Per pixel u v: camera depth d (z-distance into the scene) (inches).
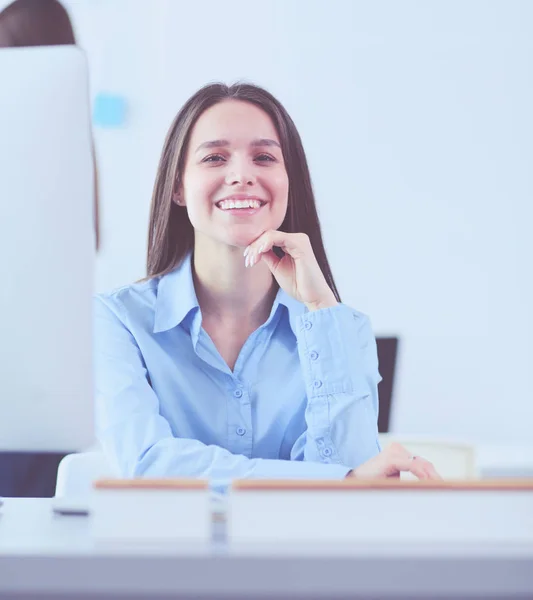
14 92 31.2
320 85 160.1
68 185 31.2
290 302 66.8
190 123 72.2
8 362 31.1
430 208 160.4
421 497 26.5
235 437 65.7
